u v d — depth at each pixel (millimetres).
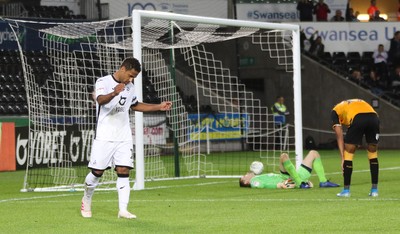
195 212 30422
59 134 53750
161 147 65812
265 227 25938
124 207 28500
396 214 29109
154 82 60406
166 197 36906
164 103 28531
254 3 89312
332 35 91188
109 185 44281
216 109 82312
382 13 103688
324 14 91688
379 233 24484
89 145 58125
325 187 40531
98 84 27922
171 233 24797
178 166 51594
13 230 25984
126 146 28344
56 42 50531
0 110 67562
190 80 83062
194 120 73688
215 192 39156
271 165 58969
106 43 49625
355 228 25547
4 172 55688
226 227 26031
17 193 40531
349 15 93188
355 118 35500
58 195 38844
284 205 32531
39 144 53219
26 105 69250
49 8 80625
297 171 40906
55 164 52844
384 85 89500
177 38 51094
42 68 71812
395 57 89875
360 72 88250
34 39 74812
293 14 90938
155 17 43156
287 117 86625
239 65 86000
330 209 30812
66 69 52125
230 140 76188
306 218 28125
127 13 83250
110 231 25359
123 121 28312
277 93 86562
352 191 38469
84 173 53188
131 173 49812
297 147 46719
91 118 55438
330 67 87125
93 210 31375
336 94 86250
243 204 33219
